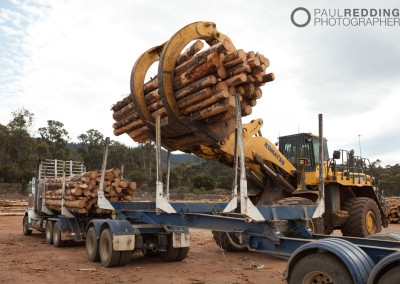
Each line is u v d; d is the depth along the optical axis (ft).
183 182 280.92
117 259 26.11
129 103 28.19
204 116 22.11
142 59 26.02
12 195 170.50
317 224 28.89
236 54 19.63
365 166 42.75
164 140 26.73
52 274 23.89
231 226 20.38
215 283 21.01
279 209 18.52
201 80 20.75
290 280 14.73
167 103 22.57
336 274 13.04
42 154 229.86
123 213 31.73
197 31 23.76
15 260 29.50
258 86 21.94
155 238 29.45
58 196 39.65
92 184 35.55
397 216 70.64
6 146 236.02
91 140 267.39
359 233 35.91
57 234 37.60
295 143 38.50
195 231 54.24
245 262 28.25
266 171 32.96
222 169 298.35
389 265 11.80
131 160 272.72
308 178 36.01
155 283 21.13
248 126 31.53
